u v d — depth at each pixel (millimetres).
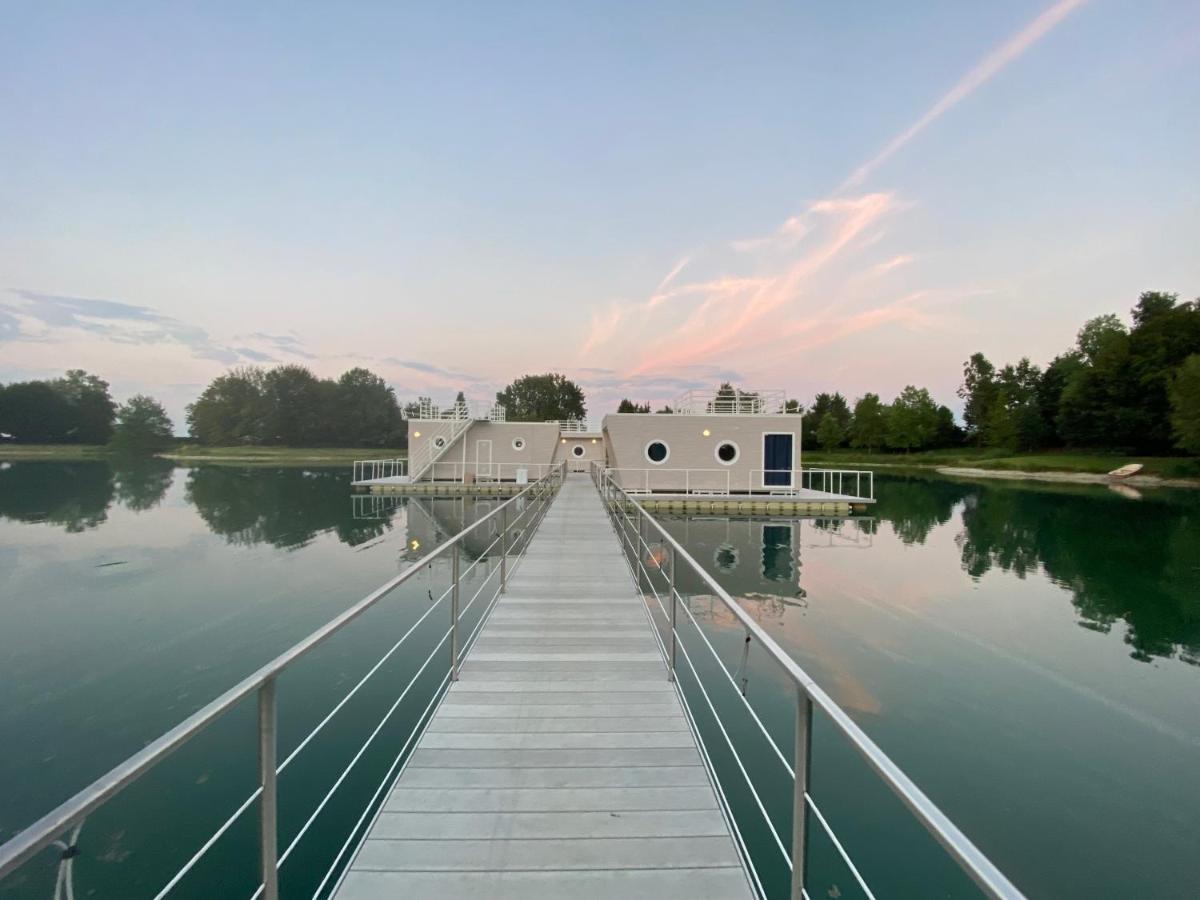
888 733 5582
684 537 15883
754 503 20062
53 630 8430
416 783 2920
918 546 14789
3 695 6441
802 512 20062
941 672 6961
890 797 4582
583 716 3654
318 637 1996
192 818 4352
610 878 2297
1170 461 32969
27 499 25000
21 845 890
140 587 10656
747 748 5215
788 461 21781
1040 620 8953
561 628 5359
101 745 5457
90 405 66062
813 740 5379
